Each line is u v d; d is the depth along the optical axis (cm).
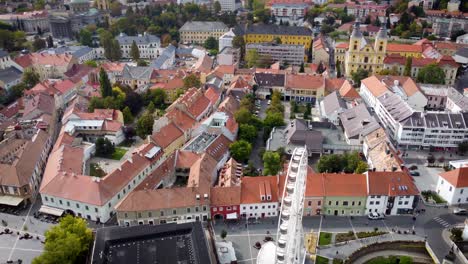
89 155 19938
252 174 17588
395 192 14975
